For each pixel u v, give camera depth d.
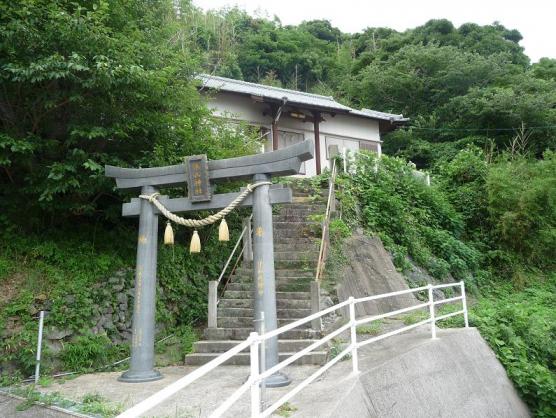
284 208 12.76
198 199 7.05
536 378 9.15
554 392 8.80
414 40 39.00
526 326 10.67
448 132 28.84
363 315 10.61
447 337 8.46
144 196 7.28
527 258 17.58
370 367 6.30
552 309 13.91
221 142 11.09
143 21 9.49
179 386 2.44
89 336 7.46
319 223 11.69
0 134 7.12
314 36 51.53
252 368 3.60
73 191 7.96
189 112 9.84
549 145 26.84
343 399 4.94
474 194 18.86
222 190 10.45
